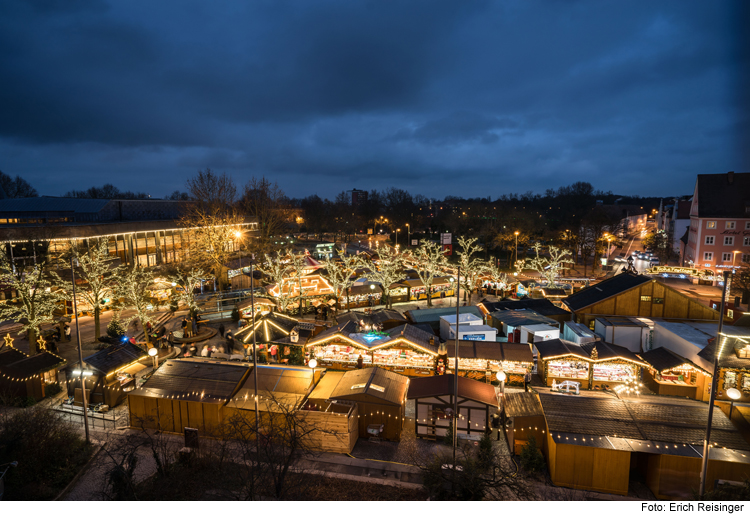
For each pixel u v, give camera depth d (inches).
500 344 1210.0
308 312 1924.2
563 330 1482.5
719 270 2844.5
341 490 714.2
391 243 5004.9
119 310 1617.9
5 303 1758.1
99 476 762.8
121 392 1059.3
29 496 691.4
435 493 663.1
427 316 1535.4
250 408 884.0
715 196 2933.1
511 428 834.8
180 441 879.7
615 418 792.9
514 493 700.0
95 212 2800.2
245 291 2228.1
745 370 941.2
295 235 5753.0
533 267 2605.8
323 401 909.8
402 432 934.4
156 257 2716.5
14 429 772.0
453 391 892.6
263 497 653.9
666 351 1120.8
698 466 682.8
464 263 2250.2
